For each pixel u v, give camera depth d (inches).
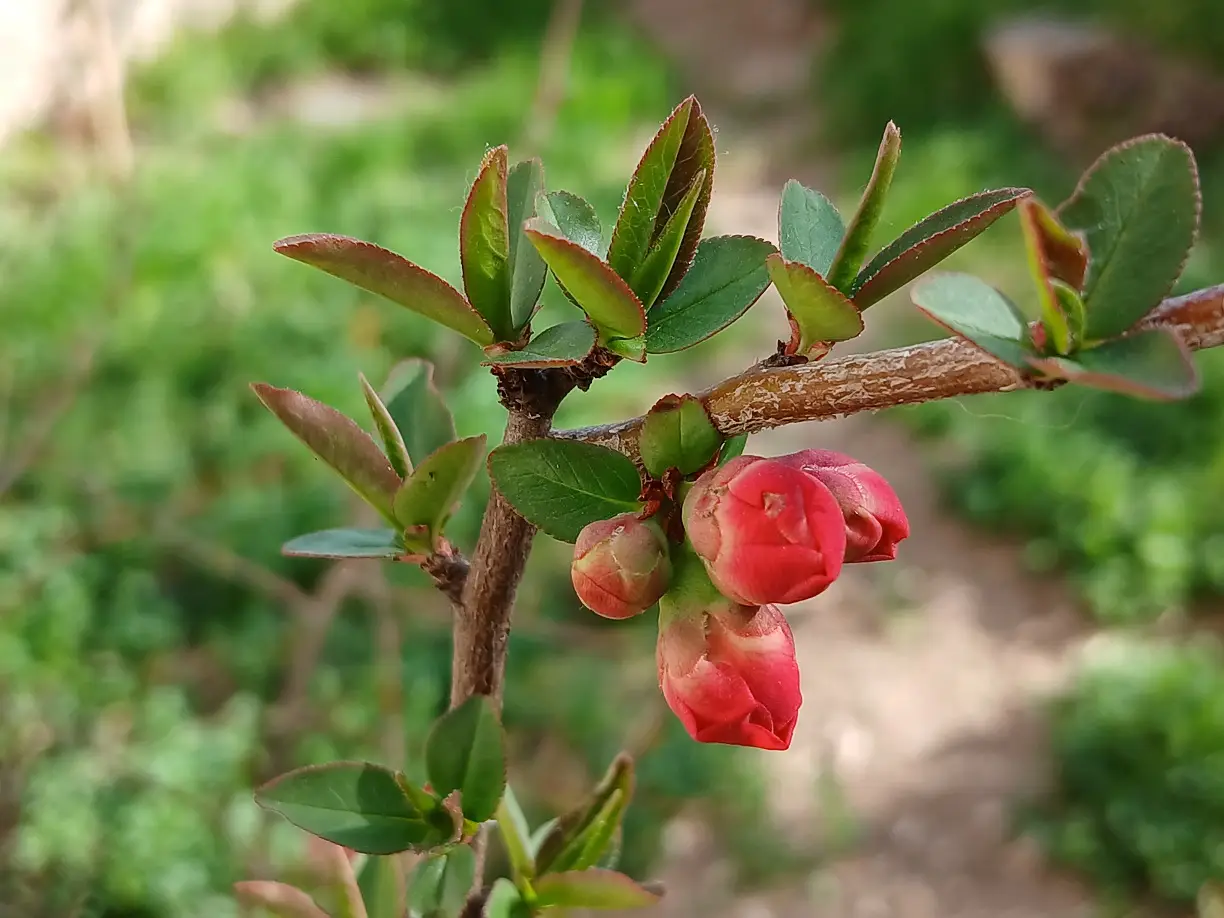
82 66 21.4
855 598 30.7
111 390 33.8
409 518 4.9
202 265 40.2
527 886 5.6
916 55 55.5
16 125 44.6
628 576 4.3
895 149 4.3
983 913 22.4
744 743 4.4
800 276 4.1
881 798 25.0
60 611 25.2
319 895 5.7
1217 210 42.5
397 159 50.5
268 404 4.8
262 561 27.4
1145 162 3.8
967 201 4.5
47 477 29.2
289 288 39.4
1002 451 33.0
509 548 4.9
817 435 35.8
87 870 19.4
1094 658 27.9
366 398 5.0
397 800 5.0
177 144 51.6
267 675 25.0
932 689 27.8
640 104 58.8
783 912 22.4
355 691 24.0
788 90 63.6
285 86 61.9
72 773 20.8
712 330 4.6
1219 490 30.8
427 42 65.8
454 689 5.3
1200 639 28.2
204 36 62.2
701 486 4.3
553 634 26.1
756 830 24.0
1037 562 30.8
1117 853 23.0
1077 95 50.0
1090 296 3.7
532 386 4.6
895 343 37.7
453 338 30.5
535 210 4.8
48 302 37.6
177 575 27.5
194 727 22.5
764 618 4.4
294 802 4.9
